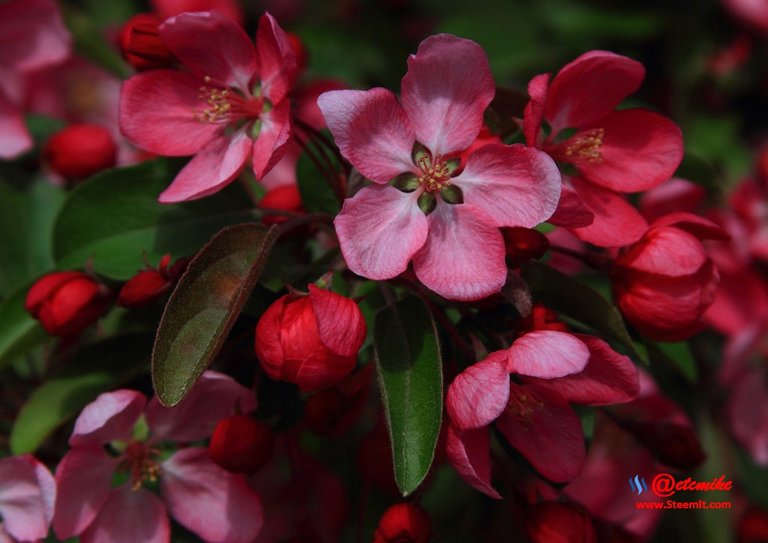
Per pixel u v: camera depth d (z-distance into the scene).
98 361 0.37
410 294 0.35
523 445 0.35
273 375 0.33
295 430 0.39
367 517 0.37
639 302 0.36
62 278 0.36
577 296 0.35
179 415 0.37
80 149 0.40
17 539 0.37
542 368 0.33
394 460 0.33
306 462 0.40
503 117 0.36
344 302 0.33
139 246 0.37
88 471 0.36
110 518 0.37
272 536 0.39
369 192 0.34
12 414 0.39
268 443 0.35
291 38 0.39
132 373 0.37
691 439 0.38
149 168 0.38
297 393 0.36
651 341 0.38
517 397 0.35
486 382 0.33
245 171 0.40
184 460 0.37
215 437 0.35
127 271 0.37
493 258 0.34
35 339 0.38
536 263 0.35
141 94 0.36
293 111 0.36
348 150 0.34
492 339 0.35
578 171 0.37
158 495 0.37
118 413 0.36
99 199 0.37
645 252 0.36
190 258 0.35
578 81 0.36
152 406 0.36
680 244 0.35
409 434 0.33
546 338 0.33
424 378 0.34
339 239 0.34
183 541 0.38
